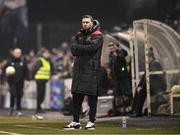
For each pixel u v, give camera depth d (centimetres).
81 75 3048
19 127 3272
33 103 6344
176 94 3919
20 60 5178
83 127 3197
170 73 4066
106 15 9619
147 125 3378
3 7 8406
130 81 4272
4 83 6725
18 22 8438
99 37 3042
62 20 9600
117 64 4256
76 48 3038
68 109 4775
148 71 3931
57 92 6028
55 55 7088
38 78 5203
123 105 4278
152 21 4019
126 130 3009
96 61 3048
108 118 4006
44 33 8506
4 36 8394
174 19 5434
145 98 4016
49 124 3550
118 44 4394
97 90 3059
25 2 8512
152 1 7869
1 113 5559
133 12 7994
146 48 3947
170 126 3288
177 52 4172
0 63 7619
